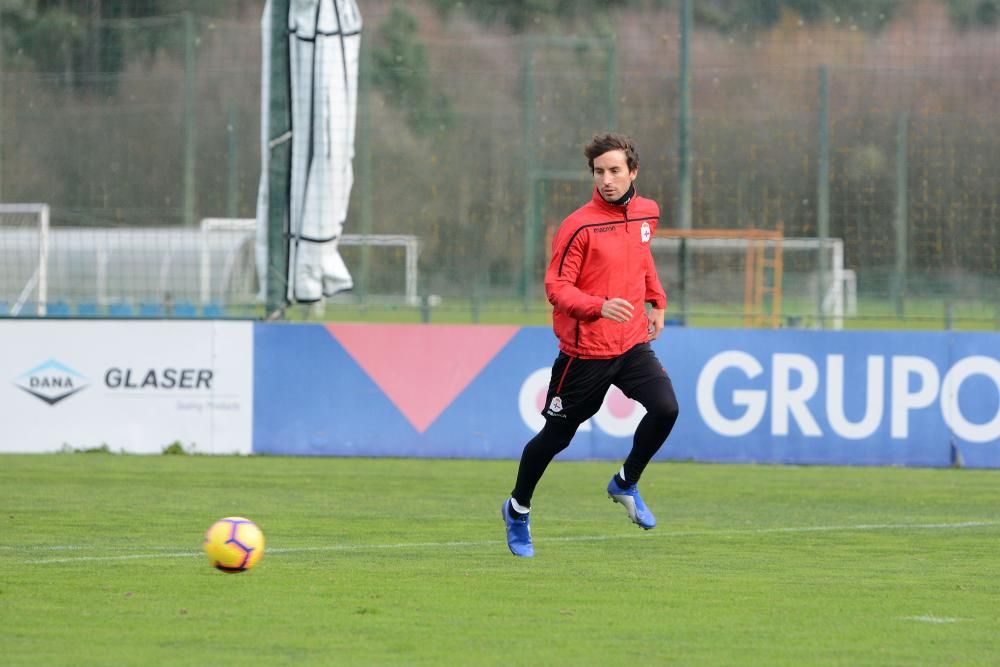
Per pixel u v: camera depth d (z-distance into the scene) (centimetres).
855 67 5325
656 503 3472
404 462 4344
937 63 5359
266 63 4622
